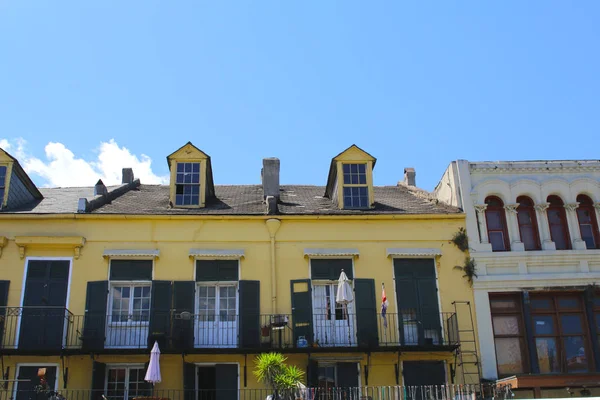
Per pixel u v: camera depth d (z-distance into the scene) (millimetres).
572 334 19031
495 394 16766
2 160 19859
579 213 20469
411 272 19219
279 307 18641
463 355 18344
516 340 18875
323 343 18344
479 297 19047
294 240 19406
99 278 18531
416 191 23375
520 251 19531
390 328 18516
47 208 19781
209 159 21109
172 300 18297
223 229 19375
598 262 19672
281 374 15859
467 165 20531
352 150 21297
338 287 17609
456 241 19562
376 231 19625
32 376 17438
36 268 18500
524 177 20516
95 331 17750
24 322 17719
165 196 22016
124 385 17734
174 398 17453
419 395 17672
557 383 16297
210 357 17797
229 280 18844
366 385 17859
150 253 18750
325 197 22578
